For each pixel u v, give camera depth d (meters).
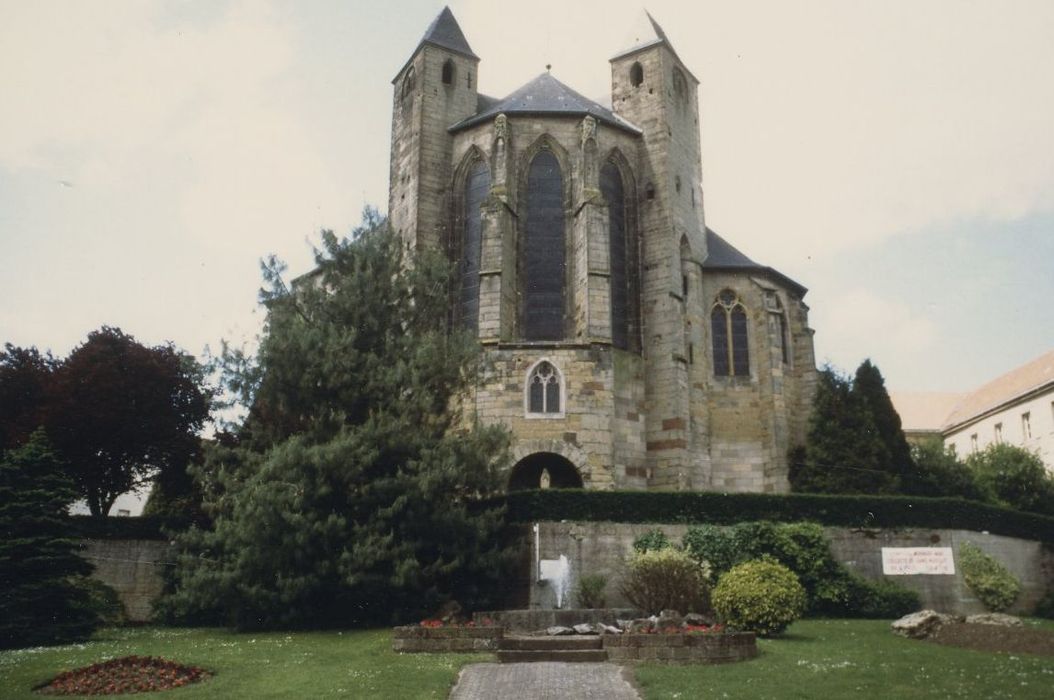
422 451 27.38
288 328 29.45
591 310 38.47
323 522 26.12
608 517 30.05
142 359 39.62
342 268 32.19
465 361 31.16
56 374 38.88
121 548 34.12
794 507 31.62
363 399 29.17
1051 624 28.14
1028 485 47.41
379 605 27.38
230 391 29.58
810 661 19.41
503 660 19.81
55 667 19.06
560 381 37.56
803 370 47.62
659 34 47.44
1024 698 15.32
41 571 26.33
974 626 22.86
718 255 48.69
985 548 32.72
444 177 44.62
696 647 19.67
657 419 41.31
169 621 32.06
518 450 36.69
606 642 20.09
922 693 15.94
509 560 28.66
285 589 25.56
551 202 42.75
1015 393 66.56
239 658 20.20
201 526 34.50
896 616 29.42
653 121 45.56
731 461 44.56
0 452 36.25
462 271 43.06
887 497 32.31
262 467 26.42
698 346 44.69
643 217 44.69
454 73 46.38
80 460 38.03
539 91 47.06
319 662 19.59
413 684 16.92
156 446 38.97
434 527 27.28
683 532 30.38
